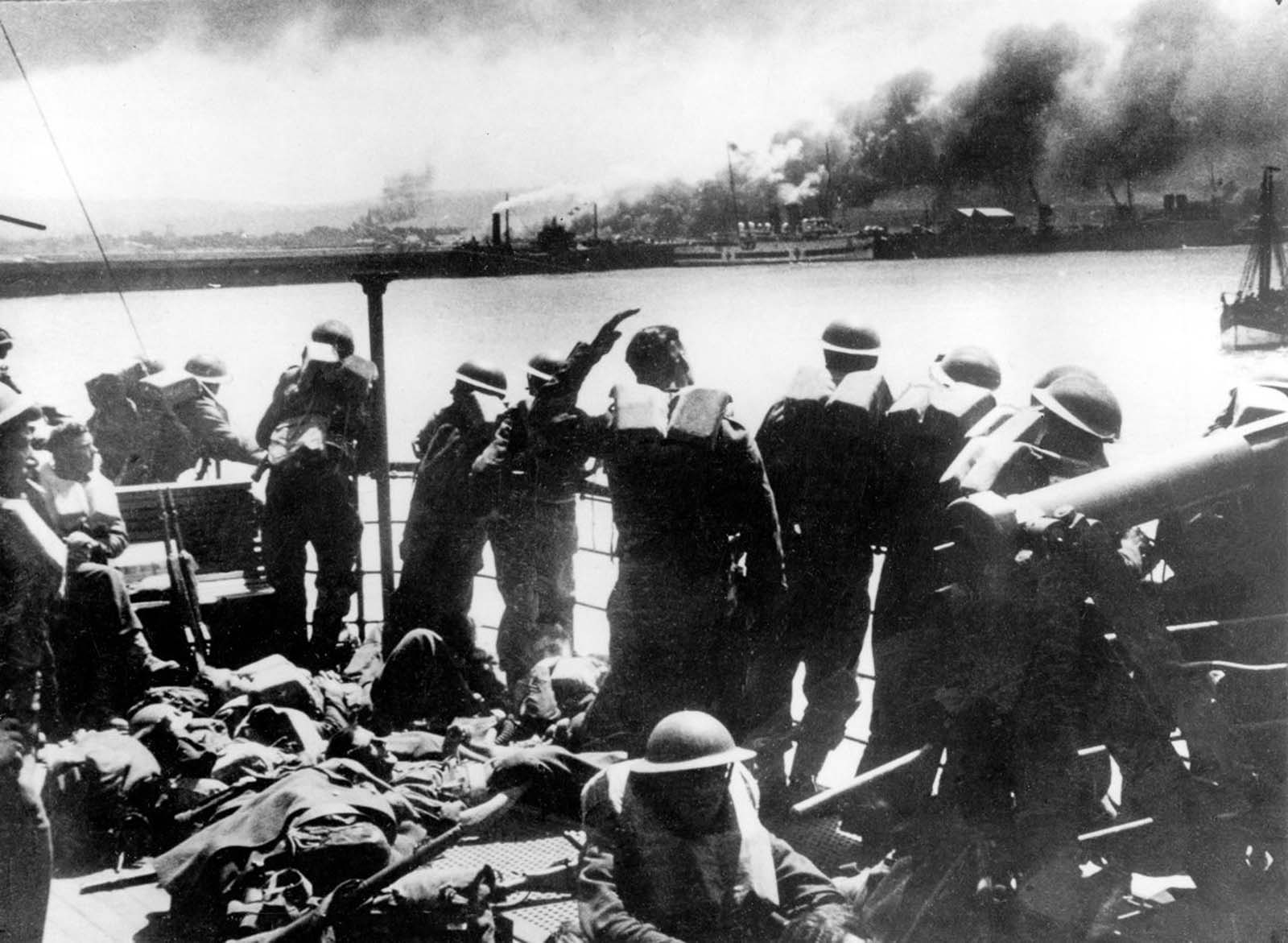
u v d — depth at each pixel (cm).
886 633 497
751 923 371
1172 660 404
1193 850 430
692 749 368
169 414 858
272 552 757
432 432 716
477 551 695
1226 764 417
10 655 418
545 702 609
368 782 520
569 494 656
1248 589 465
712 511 507
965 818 418
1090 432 446
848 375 530
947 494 450
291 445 744
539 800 506
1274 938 425
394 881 427
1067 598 401
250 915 432
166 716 550
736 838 374
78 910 480
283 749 599
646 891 369
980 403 518
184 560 709
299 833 455
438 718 666
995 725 415
